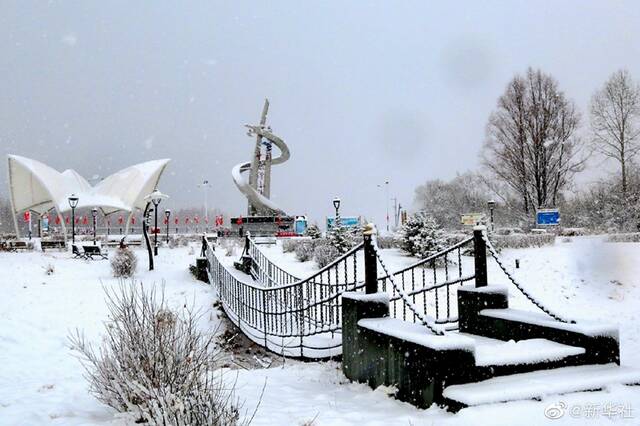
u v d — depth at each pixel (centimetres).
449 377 458
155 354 427
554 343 533
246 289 1128
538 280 1641
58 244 3019
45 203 4459
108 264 2027
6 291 1416
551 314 561
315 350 825
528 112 3681
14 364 848
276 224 4312
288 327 1019
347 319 632
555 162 3684
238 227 4312
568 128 3653
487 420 398
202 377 464
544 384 452
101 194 4306
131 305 471
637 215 3347
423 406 466
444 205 6581
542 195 3666
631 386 470
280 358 890
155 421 383
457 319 744
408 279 1672
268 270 1519
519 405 423
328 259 1978
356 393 557
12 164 4053
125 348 439
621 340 881
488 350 509
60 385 666
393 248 2372
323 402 524
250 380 651
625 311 1260
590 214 3897
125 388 431
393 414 458
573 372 490
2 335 1006
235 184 4438
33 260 2184
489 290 644
